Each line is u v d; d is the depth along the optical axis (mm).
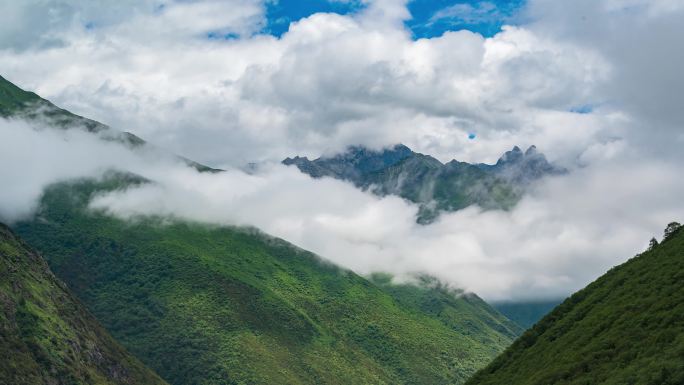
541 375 137875
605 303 151750
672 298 129000
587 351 131875
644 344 120375
